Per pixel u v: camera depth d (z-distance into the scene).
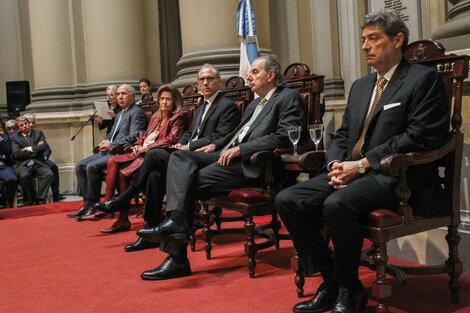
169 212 3.11
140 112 5.57
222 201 3.38
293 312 2.49
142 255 3.82
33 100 8.90
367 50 2.58
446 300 2.62
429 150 2.44
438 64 2.69
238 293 2.84
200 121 4.27
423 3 5.39
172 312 2.60
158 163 3.70
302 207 2.49
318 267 2.50
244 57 5.95
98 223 5.30
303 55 8.37
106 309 2.69
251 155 3.25
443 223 2.54
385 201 2.38
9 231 5.08
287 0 8.41
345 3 7.73
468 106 2.97
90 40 8.41
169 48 9.76
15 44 9.87
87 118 8.34
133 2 8.42
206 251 3.63
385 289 2.27
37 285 3.18
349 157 2.71
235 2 6.76
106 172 5.40
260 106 3.60
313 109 3.50
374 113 2.57
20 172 7.11
